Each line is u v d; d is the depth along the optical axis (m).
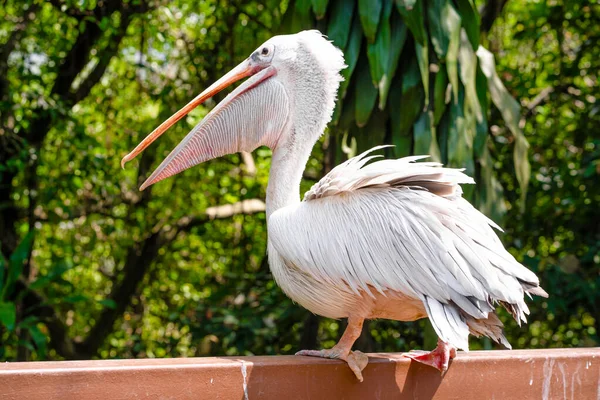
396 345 8.82
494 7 8.02
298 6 5.57
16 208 9.32
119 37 9.35
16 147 8.21
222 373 3.15
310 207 3.48
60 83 9.35
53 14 9.27
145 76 10.70
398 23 5.44
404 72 5.52
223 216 10.54
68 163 9.34
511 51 10.81
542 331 9.59
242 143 3.96
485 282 3.12
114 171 10.38
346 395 3.39
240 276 9.36
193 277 11.52
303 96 3.88
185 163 3.95
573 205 9.03
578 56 9.50
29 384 2.86
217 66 9.86
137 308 11.79
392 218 3.28
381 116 5.63
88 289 11.58
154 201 10.91
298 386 3.29
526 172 6.13
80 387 2.93
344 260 3.31
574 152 9.74
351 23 5.48
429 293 3.18
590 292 8.13
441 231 3.21
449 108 5.62
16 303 8.59
